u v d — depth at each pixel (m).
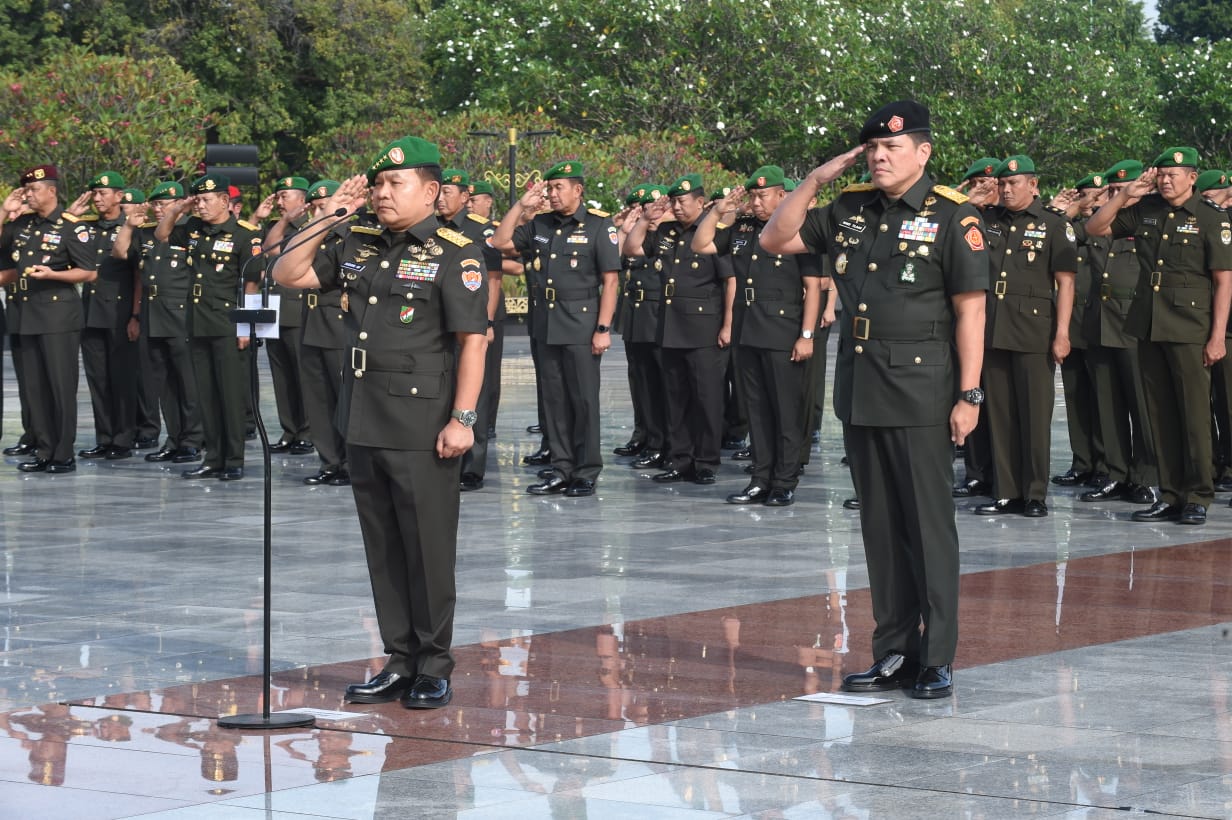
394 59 44.09
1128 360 11.39
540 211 11.97
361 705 6.02
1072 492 12.09
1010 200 10.72
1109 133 43.06
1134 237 10.42
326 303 12.27
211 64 41.62
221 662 6.69
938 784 4.98
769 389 11.24
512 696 6.11
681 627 7.29
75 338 13.23
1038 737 5.52
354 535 10.02
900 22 43.81
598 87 38.47
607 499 11.65
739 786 4.97
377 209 6.06
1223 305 10.17
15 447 14.73
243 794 4.94
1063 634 7.18
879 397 6.18
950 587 6.15
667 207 12.26
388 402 5.98
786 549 9.44
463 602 7.86
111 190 14.39
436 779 5.07
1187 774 5.07
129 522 10.56
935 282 6.18
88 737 5.59
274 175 43.41
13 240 13.19
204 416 12.77
